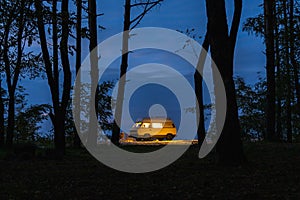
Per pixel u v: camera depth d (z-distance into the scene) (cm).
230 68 1055
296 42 2412
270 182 817
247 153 1439
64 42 1382
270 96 2192
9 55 1927
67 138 2464
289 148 1563
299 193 707
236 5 1134
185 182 841
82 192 752
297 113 2816
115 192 747
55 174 994
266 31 2206
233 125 1055
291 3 2405
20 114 2533
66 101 1576
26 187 810
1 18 1161
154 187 790
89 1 1955
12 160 1313
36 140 2600
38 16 1176
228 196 693
